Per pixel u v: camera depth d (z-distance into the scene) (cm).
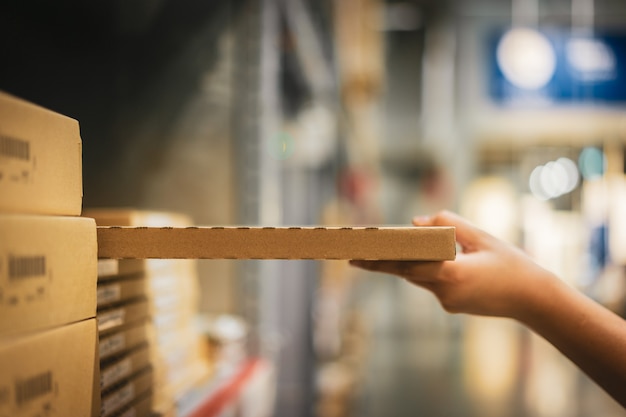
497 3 1130
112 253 97
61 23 246
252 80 257
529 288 113
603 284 1119
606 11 1040
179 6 260
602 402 525
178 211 257
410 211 1705
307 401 464
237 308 252
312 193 615
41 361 79
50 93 245
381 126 1304
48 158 85
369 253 96
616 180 1204
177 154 258
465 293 112
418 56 1230
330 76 531
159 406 130
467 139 1213
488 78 1123
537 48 1046
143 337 123
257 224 256
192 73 259
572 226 1248
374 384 616
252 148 257
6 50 231
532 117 1075
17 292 75
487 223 1316
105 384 102
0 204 75
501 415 492
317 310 528
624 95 1030
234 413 160
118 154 258
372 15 537
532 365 718
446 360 766
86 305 91
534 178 1292
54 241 83
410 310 1370
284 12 311
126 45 258
